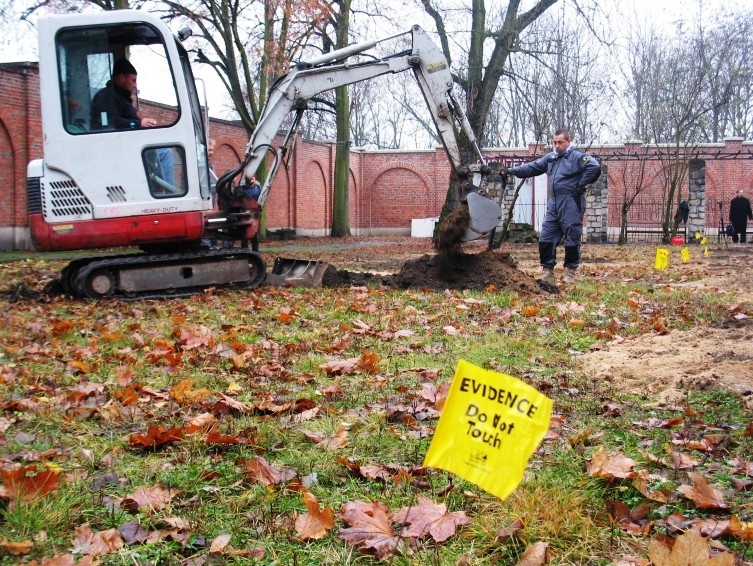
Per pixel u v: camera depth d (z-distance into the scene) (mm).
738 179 38062
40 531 2623
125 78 9469
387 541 2508
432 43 11086
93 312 8266
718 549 2467
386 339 6461
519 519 2594
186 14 22500
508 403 2271
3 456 3383
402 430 3783
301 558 2443
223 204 10727
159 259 9734
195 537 2594
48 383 4855
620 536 2564
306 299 9148
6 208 20078
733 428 3803
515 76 26297
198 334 6438
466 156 25375
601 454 3191
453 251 10578
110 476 3131
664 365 5191
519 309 8234
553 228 11250
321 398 4453
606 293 9906
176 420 3975
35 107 20578
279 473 3162
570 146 11039
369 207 41719
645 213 37188
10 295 10172
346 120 34531
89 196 9336
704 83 35844
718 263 16750
